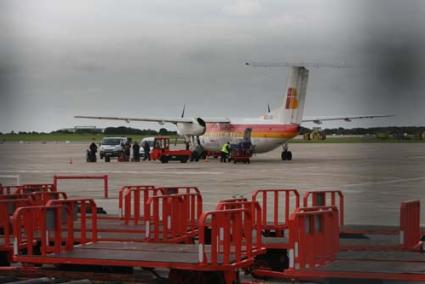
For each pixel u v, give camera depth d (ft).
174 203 49.70
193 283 38.42
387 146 384.06
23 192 66.33
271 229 54.70
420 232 52.75
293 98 216.13
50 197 57.67
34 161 228.84
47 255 40.83
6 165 201.26
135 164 207.31
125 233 52.49
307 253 38.58
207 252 41.32
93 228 45.75
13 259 42.29
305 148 384.68
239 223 38.96
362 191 110.93
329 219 40.68
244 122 222.69
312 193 55.47
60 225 41.83
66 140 644.27
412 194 105.81
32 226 42.88
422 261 40.52
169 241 48.14
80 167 189.16
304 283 42.27
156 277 40.24
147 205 48.39
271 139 217.56
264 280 45.37
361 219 75.61
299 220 38.04
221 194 105.81
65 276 40.83
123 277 39.99
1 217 48.03
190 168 181.16
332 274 37.37
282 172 160.86
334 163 205.67
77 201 44.04
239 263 38.01
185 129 230.07
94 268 41.81
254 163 209.67
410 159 224.33
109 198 100.63
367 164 195.62
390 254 43.32
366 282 37.09
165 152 215.31
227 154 217.77
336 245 41.50
